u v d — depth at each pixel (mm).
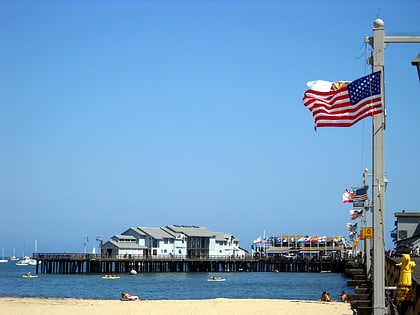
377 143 14664
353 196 40688
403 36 14703
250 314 37750
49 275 112812
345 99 15164
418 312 14656
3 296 59031
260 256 138500
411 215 87812
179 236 139500
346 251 144125
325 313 37719
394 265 22516
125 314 38719
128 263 123000
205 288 78312
